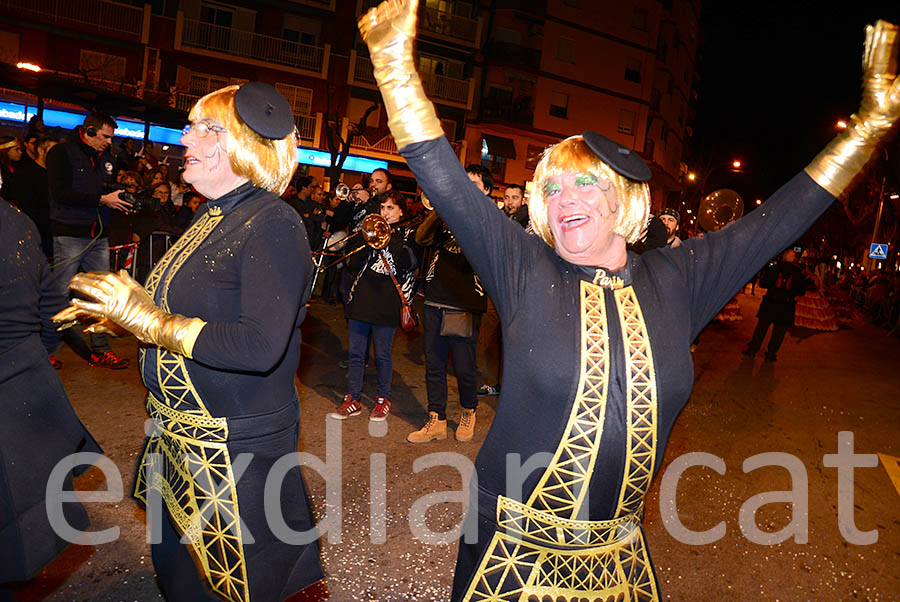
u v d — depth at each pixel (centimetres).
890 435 590
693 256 167
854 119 167
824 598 304
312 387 551
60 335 229
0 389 197
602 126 3384
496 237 150
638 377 149
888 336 1507
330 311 927
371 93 2670
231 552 179
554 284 152
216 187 183
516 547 153
